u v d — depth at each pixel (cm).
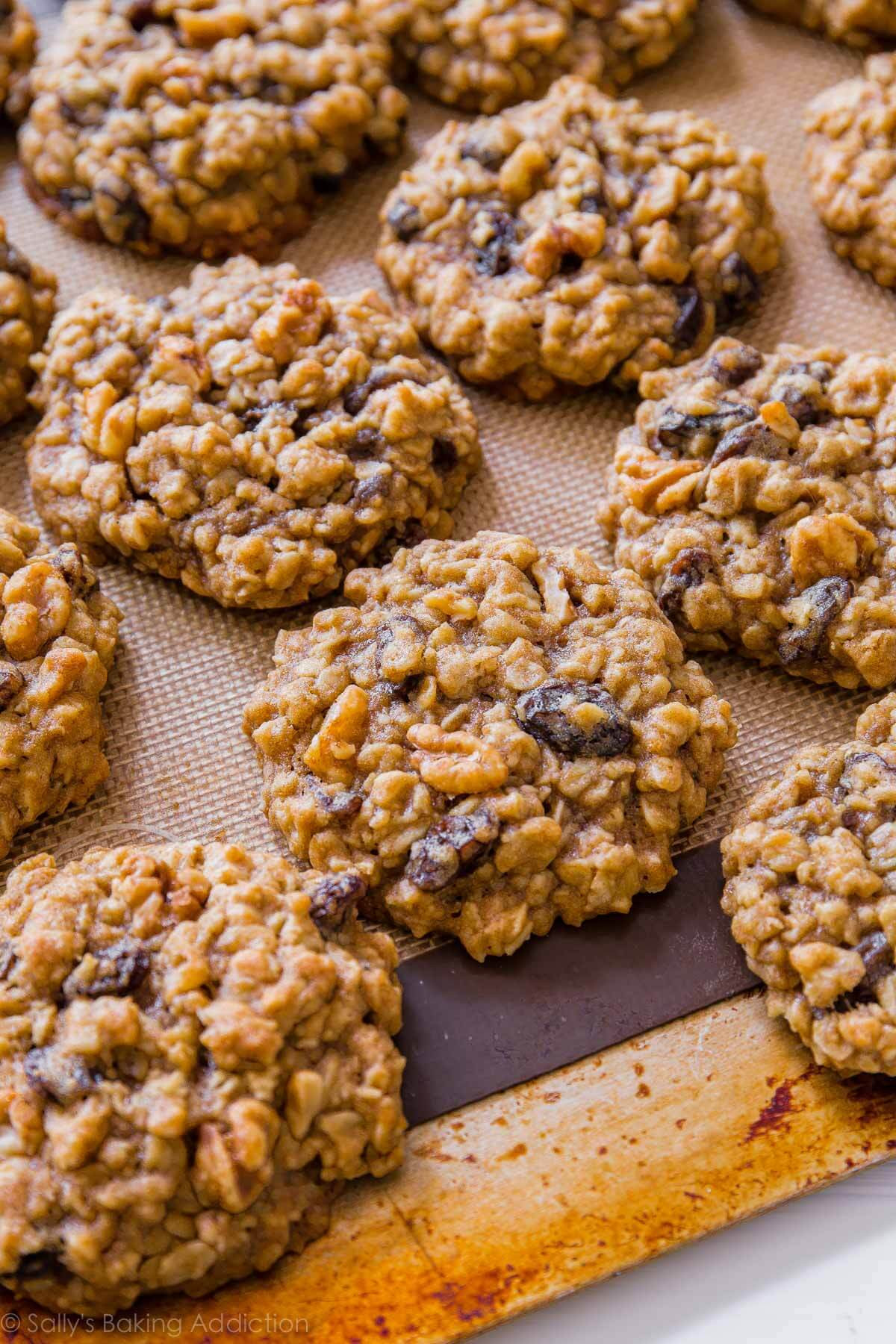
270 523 42
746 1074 39
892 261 45
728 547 42
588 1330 39
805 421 43
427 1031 40
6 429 45
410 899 39
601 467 44
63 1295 37
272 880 39
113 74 45
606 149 45
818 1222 40
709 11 49
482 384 45
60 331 44
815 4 48
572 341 44
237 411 43
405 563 42
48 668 41
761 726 42
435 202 45
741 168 45
